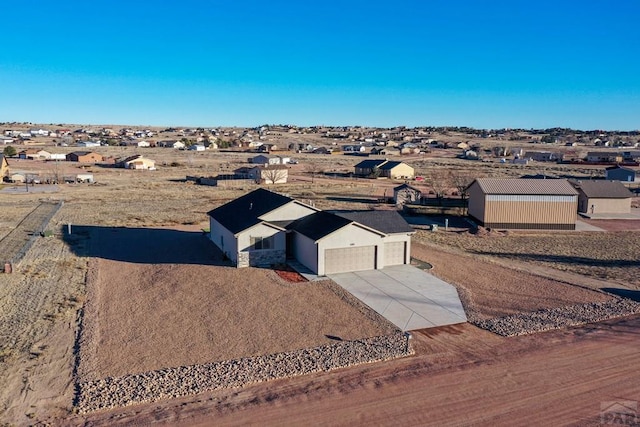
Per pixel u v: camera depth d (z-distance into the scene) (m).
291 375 17.28
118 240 38.12
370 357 18.67
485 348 19.69
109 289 26.39
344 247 29.27
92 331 20.83
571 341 20.39
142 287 26.70
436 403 15.66
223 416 14.80
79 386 16.42
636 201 65.81
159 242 37.38
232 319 22.30
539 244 39.69
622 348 19.75
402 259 31.69
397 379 17.11
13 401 15.50
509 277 29.44
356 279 28.28
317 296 25.36
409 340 19.73
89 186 75.69
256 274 28.83
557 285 27.94
